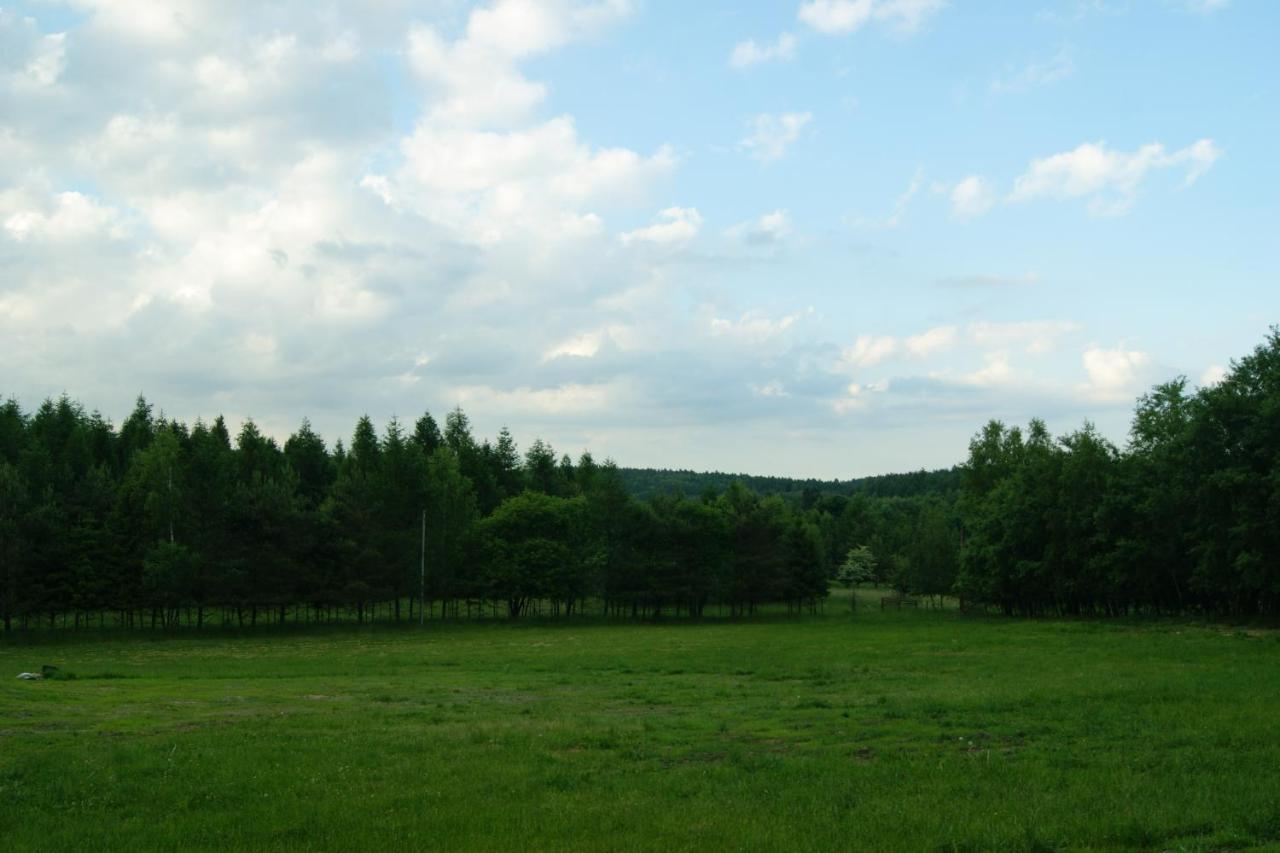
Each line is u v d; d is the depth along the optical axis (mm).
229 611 85562
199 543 80062
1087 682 29344
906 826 12906
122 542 79312
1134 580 68625
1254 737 18812
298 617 100938
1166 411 69625
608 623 94562
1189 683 27906
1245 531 53500
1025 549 82438
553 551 97375
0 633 72750
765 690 31125
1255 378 56469
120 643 68938
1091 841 12211
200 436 106938
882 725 22422
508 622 93250
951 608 104875
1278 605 60031
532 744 19984
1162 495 64375
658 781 16297
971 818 13234
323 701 29141
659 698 29297
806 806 14320
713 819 13531
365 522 88688
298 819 13977
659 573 99312
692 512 103812
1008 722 22062
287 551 83125
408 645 64375
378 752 19078
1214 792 14156
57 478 88438
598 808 14312
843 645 52844
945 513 133500
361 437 126562
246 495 83938
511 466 141375
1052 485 80062
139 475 85125
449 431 140000
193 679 37000
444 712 26031
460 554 96812
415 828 13398
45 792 15781
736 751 18938
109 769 17328
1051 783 15383
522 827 13336
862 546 153375
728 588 100000
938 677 34062
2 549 71812
